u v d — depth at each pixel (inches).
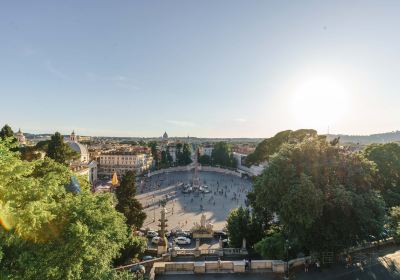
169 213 3528.5
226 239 2303.2
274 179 1411.2
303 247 1453.0
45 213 728.3
